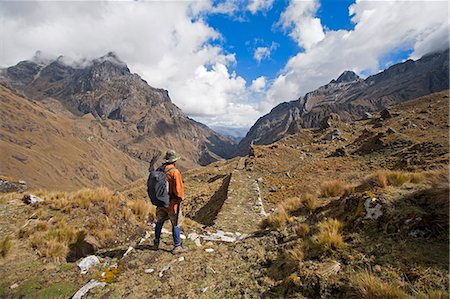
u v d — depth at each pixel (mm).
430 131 32375
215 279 5754
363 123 61656
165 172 7453
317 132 63094
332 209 7625
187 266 6457
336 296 4281
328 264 5012
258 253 6621
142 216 10391
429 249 4664
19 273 6195
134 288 5535
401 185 7051
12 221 8617
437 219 5117
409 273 4270
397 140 29422
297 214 9375
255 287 5164
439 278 3998
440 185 5906
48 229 8172
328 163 28922
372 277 4199
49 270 6355
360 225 5973
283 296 4648
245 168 30656
